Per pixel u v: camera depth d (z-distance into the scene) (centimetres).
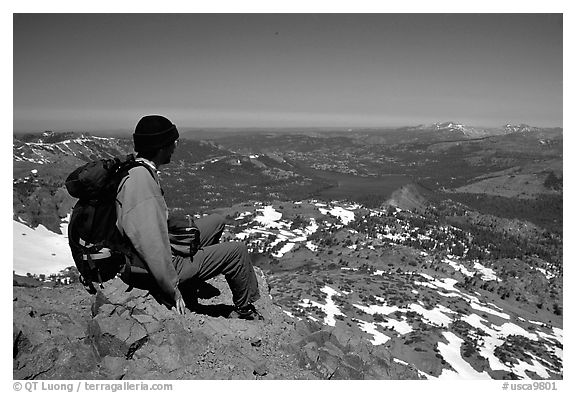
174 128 377
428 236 15325
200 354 393
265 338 460
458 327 5841
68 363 354
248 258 461
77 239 362
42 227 6272
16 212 6281
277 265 9938
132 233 352
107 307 397
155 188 362
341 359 482
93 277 373
